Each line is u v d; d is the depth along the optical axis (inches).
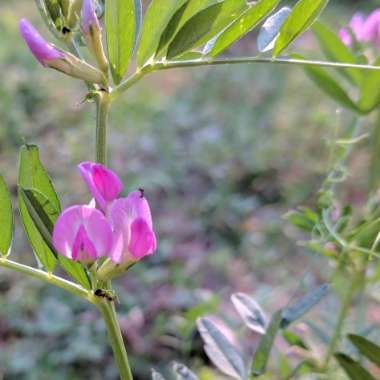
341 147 7.0
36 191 4.5
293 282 16.9
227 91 31.5
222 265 19.5
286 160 24.8
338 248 6.6
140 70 4.8
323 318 8.0
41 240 4.7
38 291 18.0
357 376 5.8
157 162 25.4
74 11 4.7
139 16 4.8
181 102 30.7
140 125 27.8
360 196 17.3
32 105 27.8
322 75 7.1
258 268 19.4
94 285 4.7
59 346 16.7
